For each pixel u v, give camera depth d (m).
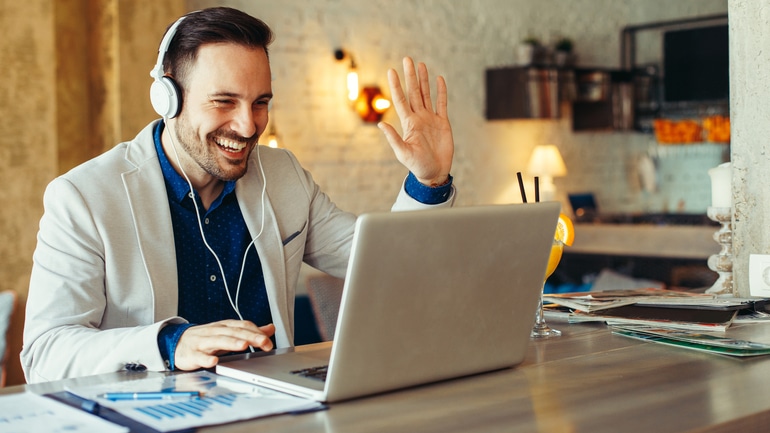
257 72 1.72
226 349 1.29
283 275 1.95
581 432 1.01
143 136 1.88
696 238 5.82
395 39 6.45
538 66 6.95
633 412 1.10
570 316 1.82
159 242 1.78
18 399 1.15
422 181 1.89
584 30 7.86
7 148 4.13
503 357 1.34
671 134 7.76
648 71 7.95
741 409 1.11
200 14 1.73
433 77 6.73
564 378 1.29
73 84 4.57
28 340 1.58
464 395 1.19
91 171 1.77
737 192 2.14
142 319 1.75
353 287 1.11
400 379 1.20
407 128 1.88
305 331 4.45
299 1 5.89
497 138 7.19
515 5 7.30
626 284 4.54
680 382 1.26
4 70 4.11
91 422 1.02
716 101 7.74
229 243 1.93
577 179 7.87
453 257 1.21
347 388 1.15
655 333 1.61
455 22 6.86
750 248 2.12
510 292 1.31
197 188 1.89
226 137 1.74
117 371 1.38
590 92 7.41
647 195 8.38
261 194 1.97
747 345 1.48
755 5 2.08
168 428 1.00
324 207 2.13
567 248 6.50
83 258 1.68
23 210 4.19
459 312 1.25
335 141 6.11
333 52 6.09
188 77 1.73
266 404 1.12
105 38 4.61
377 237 1.11
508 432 1.01
